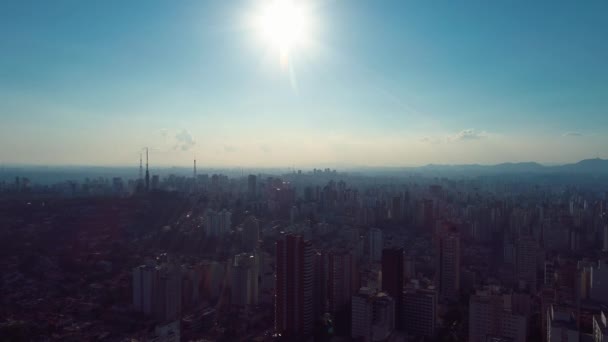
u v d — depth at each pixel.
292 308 119.81
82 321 130.62
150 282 137.62
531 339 115.88
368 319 114.62
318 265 135.12
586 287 139.25
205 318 131.12
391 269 124.19
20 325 119.94
